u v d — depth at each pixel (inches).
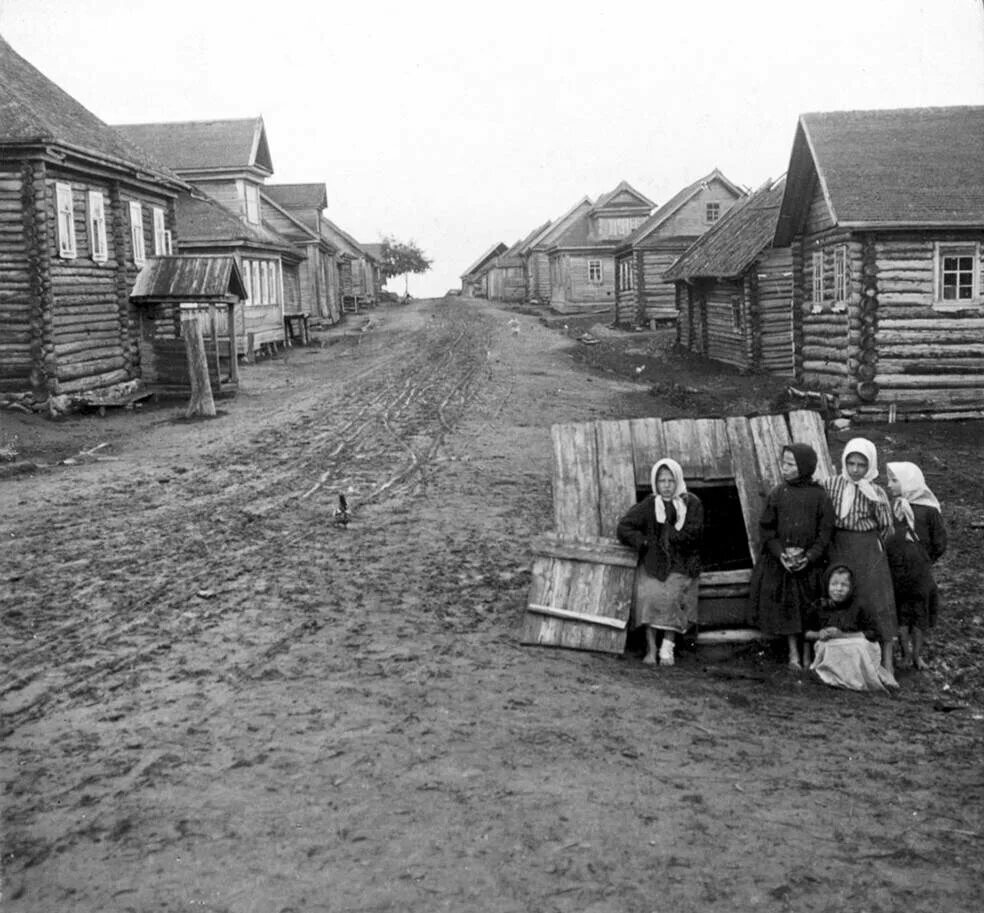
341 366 1400.1
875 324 833.5
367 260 3745.1
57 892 175.6
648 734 251.4
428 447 709.9
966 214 805.9
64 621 327.0
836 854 193.9
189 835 193.9
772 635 327.6
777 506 312.8
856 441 311.7
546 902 173.5
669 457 341.1
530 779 220.5
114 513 492.7
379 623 333.7
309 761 226.5
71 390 889.5
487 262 4667.8
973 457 685.9
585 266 2554.1
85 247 932.6
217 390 1034.1
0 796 209.8
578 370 1316.4
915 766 240.8
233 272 1070.4
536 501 538.3
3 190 840.9
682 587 316.5
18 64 996.6
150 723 247.4
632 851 191.2
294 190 2407.7
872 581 305.1
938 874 187.9
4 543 428.5
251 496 539.8
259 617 334.0
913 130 896.3
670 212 1952.5
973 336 832.3
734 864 188.1
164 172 1112.8
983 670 320.2
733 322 1315.2
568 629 323.6
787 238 984.3
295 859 185.6
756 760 239.0
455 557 422.3
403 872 181.6
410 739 240.1
